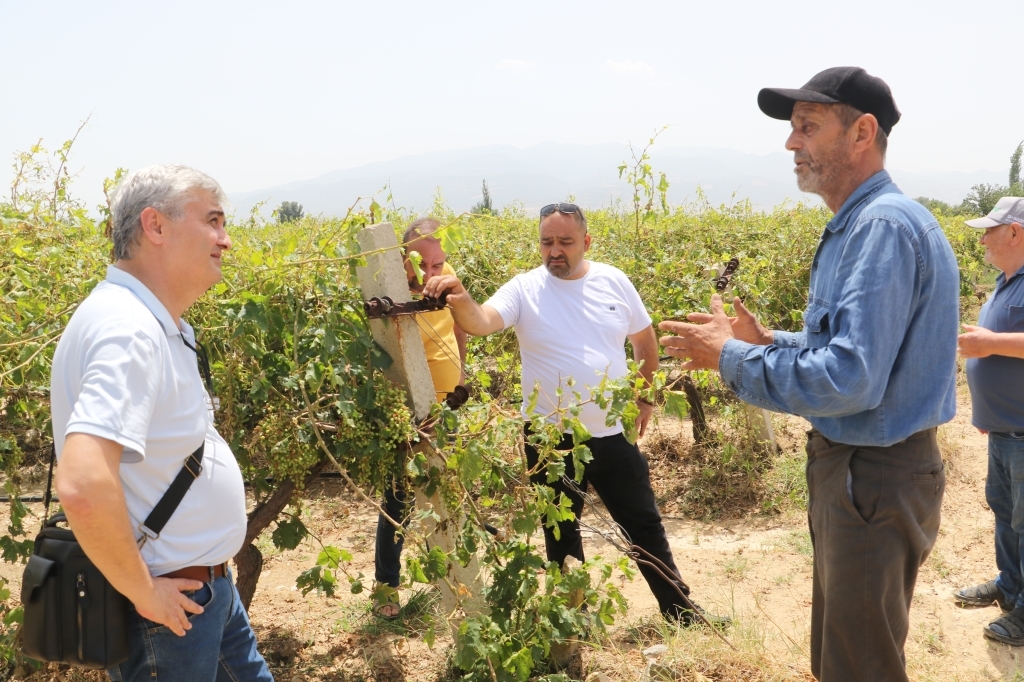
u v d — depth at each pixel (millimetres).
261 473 3324
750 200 9406
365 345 3086
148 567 2064
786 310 7406
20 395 3256
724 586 4488
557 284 3902
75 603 2023
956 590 4383
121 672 2195
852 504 2582
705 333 2623
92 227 3832
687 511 5738
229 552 2273
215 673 2273
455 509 3092
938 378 2496
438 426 3035
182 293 2213
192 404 2146
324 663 3670
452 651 3641
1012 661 3689
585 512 5531
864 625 2621
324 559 3133
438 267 3947
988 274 14031
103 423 1835
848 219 2562
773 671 3363
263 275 3033
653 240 7426
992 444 4051
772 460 6086
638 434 3920
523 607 3088
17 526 3406
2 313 3301
